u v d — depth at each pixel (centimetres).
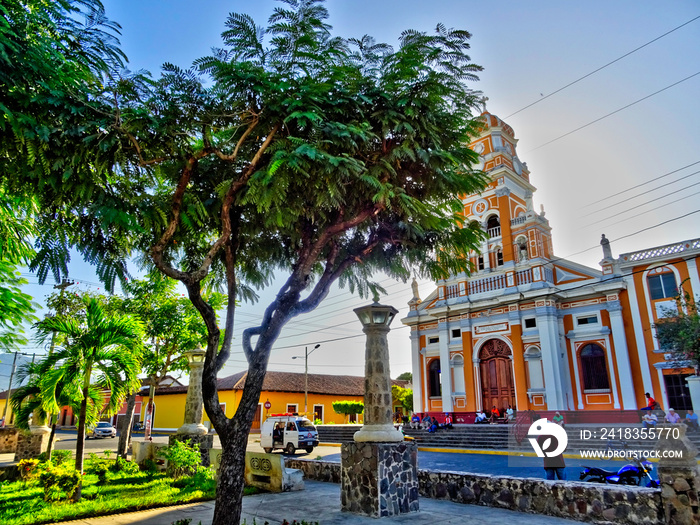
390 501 812
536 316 2638
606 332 2464
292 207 660
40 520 767
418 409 3055
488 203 3033
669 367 2219
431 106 693
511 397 2698
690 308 1908
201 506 902
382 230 853
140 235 711
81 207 596
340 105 661
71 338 1000
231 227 756
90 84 591
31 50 500
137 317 1157
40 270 593
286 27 618
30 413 1288
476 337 2878
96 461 1363
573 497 769
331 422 4616
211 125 634
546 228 2870
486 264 2944
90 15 552
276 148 630
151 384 1800
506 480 859
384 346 925
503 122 3266
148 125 583
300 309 747
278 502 932
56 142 523
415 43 663
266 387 4278
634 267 2431
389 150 710
